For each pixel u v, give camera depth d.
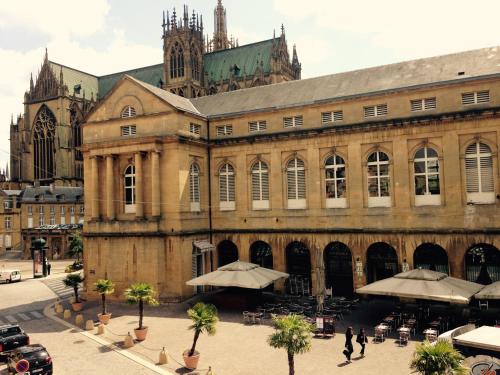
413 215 33.69
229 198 41.34
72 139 110.12
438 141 33.19
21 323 33.06
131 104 40.34
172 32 107.81
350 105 36.72
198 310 22.80
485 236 31.08
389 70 39.56
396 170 34.44
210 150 42.00
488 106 31.77
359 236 35.44
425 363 14.66
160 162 38.09
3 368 23.80
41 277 61.47
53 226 92.31
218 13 149.88
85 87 119.38
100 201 40.47
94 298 39.50
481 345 16.11
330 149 37.12
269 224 39.25
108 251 38.91
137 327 29.84
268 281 31.70
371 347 23.89
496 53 35.28
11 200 99.56
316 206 37.41
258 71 102.31
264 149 39.75
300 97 40.88
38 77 112.56
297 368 21.14
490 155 31.62
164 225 37.47
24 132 112.81
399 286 26.31
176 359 23.39
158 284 36.53
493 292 24.47
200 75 110.38
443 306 31.92
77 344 26.70
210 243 40.88
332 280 37.53
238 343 25.59
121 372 21.67
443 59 37.72
